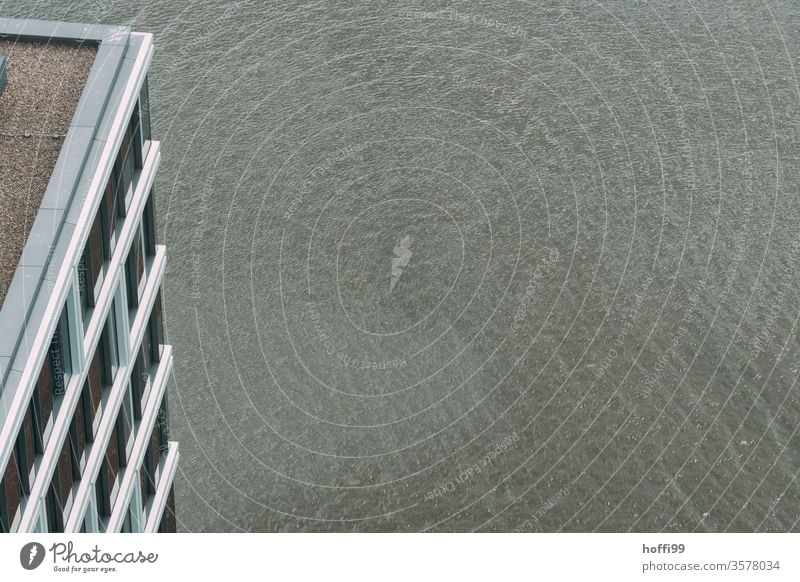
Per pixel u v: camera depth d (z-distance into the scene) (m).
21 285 26.72
